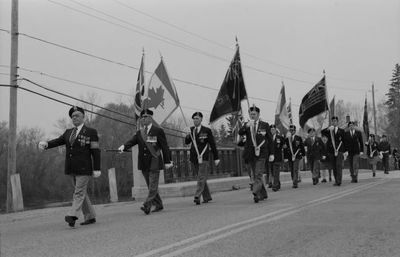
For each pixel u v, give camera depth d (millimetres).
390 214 9008
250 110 12000
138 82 18766
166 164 10758
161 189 15484
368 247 6379
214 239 7074
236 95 18828
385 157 25156
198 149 12227
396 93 86000
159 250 6438
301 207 10406
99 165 9008
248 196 13945
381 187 14812
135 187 15797
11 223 10453
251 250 6328
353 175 17734
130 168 46406
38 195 43625
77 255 6340
